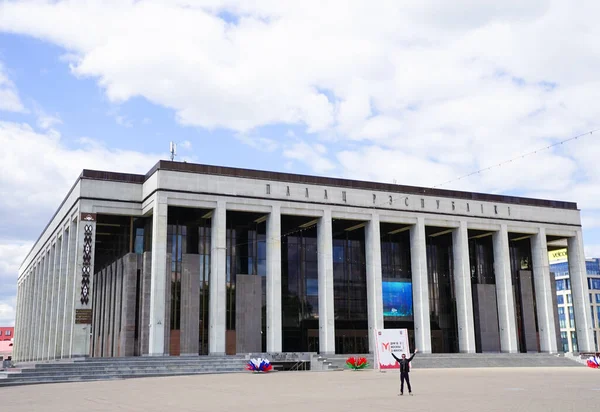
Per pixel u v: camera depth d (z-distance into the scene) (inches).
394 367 1937.7
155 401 935.0
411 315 2869.1
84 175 2346.2
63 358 2358.5
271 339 2345.0
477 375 1656.0
